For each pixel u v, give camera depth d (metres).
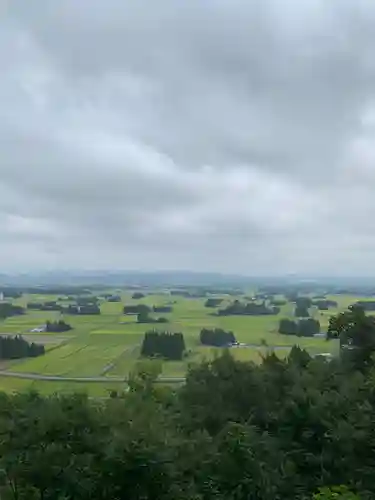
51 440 11.44
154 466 11.35
